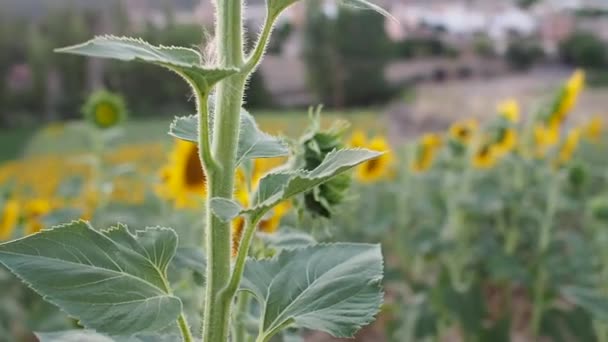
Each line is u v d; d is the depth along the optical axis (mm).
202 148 760
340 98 10523
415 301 2914
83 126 3057
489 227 3590
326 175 732
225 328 790
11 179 5508
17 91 12641
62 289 757
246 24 824
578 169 3475
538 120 3504
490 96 8734
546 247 3148
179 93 11000
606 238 3010
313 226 1195
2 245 763
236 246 1169
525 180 3654
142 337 874
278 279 862
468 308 2873
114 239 793
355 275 852
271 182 785
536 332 3059
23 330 3137
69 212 2551
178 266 1095
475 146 3434
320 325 822
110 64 11234
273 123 5852
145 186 3887
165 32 7832
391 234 3936
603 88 10070
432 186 4223
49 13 12641
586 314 2955
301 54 10672
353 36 10750
